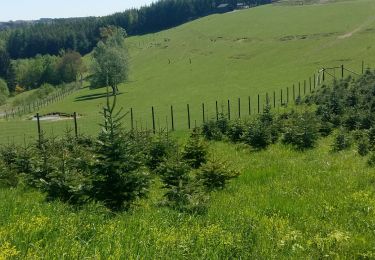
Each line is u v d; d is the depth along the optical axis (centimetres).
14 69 18075
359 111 3338
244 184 1636
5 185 1780
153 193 1447
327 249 785
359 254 764
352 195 1227
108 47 12025
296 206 1166
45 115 9756
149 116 7962
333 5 19025
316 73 9831
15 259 609
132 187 1108
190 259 689
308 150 2558
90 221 885
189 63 14862
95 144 1121
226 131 3531
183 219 978
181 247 726
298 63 11638
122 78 11631
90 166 1112
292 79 9775
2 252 604
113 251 674
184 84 11725
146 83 12794
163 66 15225
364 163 1877
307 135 2667
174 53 17050
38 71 17762
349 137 2538
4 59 18488
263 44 15162
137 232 809
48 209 1004
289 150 2602
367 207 1095
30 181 1614
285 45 14325
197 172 1606
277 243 796
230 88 10081
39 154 1952
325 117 3497
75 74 17500
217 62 14125
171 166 1400
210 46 16800
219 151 2773
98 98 11388
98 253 648
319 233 891
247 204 1241
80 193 1125
